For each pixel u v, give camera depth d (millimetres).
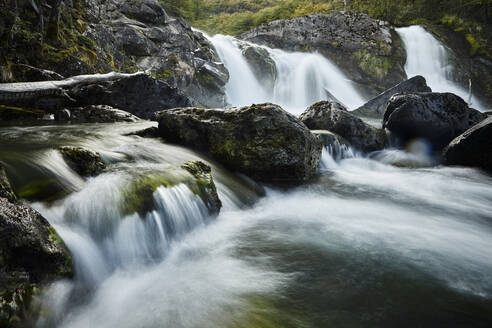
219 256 4387
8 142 6363
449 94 12688
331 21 44125
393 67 40812
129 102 14117
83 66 16094
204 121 7984
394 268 4129
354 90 40562
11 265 2543
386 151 12133
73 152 4914
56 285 2859
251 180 7613
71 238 3395
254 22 59781
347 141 11844
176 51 24062
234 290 3545
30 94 11602
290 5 62688
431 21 50844
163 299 3324
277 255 4445
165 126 8508
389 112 13047
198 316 3064
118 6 24141
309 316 3135
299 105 36125
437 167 10773
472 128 10492
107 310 3092
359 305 3336
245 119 7660
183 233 4742
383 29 42812
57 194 4016
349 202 7180
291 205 6844
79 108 12398
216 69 25969
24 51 13570
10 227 2625
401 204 7141
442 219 6238
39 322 2545
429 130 12125
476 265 4273
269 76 33469
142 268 3922
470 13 49156
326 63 41781
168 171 5223
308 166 8219
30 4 14273
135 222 4125
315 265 4172
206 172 5941
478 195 7914
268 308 3242
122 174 4883
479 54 44844
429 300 3447
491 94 41531
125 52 21734
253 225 5625
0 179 3221
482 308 3324
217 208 5574
